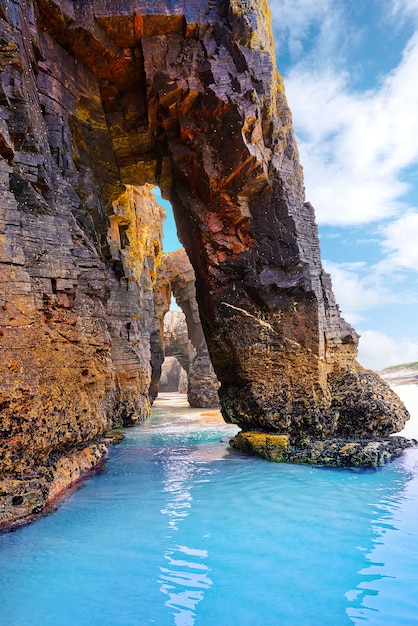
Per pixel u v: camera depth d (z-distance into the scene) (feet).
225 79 41.47
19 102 27.91
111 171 45.68
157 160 50.03
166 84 41.70
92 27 39.32
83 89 41.37
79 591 16.48
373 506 25.93
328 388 41.91
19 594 16.25
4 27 27.45
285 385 41.06
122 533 22.06
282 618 14.75
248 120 41.09
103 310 32.81
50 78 36.60
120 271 63.05
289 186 44.45
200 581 17.30
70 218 31.73
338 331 44.21
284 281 42.27
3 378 22.67
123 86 45.42
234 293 44.34
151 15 40.60
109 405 38.19
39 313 26.05
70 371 28.12
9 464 22.88
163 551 19.95
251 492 29.07
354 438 39.22
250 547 20.38
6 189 24.89
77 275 29.25
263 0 48.55
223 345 44.78
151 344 98.27
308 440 38.50
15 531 21.70
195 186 46.03
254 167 42.34
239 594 16.28
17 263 24.57
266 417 40.19
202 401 96.37
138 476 33.88
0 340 22.93
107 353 35.22
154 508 26.02
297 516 24.39
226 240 44.42
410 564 18.54
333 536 21.57
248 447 40.65
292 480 31.71
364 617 14.74
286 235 42.88
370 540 21.01
